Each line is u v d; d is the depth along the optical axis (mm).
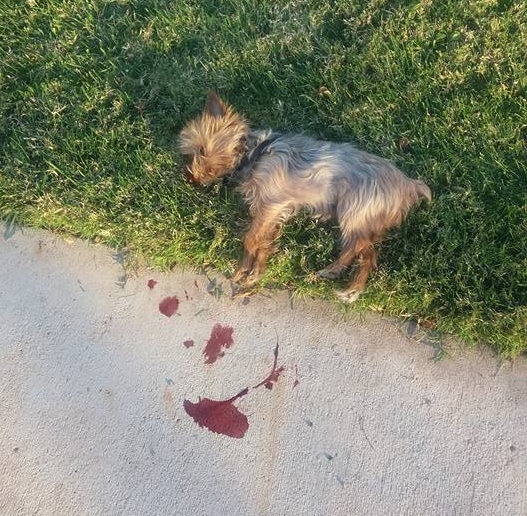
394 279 876
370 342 867
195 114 996
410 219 909
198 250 916
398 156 939
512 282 869
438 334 865
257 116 985
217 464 820
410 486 797
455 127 946
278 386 852
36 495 818
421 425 823
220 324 889
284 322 884
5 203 955
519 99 948
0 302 909
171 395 855
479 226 897
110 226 932
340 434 824
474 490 792
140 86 1005
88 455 833
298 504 796
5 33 1051
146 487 816
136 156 962
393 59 983
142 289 913
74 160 971
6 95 1008
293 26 1011
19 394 863
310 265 906
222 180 949
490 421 821
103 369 872
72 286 917
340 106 974
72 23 1048
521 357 850
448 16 996
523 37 972
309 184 861
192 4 1046
